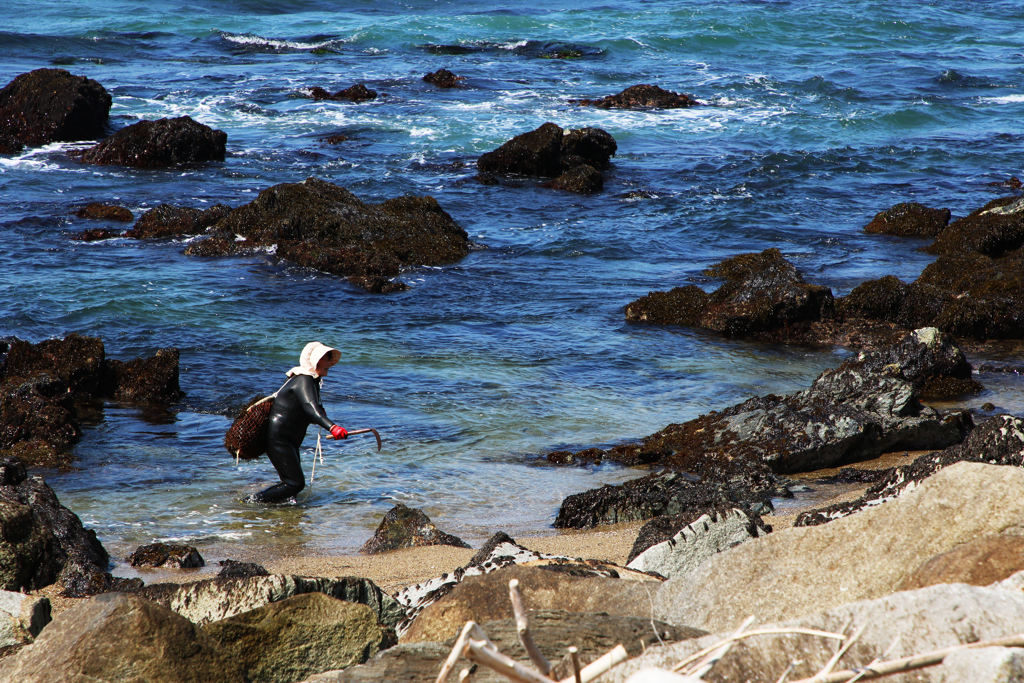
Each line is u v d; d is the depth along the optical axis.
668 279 75.25
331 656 16.67
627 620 13.27
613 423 46.25
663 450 41.94
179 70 169.75
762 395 51.03
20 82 119.69
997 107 157.38
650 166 117.94
